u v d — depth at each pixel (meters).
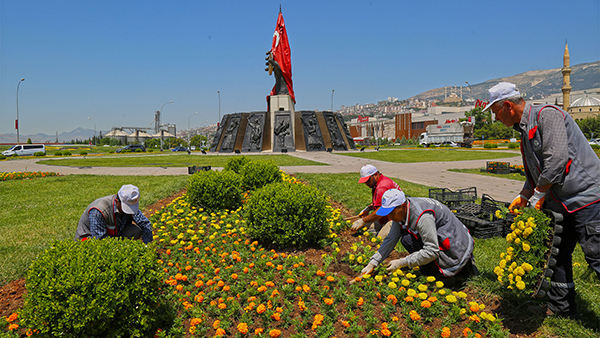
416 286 3.88
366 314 3.42
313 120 42.22
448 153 35.00
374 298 3.79
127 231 4.60
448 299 3.44
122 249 3.19
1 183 15.06
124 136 133.25
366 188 11.57
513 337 3.18
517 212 3.31
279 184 6.10
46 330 2.83
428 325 3.34
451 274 3.94
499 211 4.07
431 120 121.75
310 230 5.44
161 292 3.85
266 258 4.75
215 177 8.14
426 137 68.25
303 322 3.29
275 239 5.54
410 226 3.95
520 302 3.62
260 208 5.61
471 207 6.59
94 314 2.83
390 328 3.17
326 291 3.74
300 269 4.45
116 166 25.42
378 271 4.24
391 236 4.24
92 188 13.38
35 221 8.01
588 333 3.10
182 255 5.08
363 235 6.01
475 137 97.81
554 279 3.36
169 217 7.18
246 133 42.47
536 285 3.17
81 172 20.80
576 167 3.04
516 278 3.19
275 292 3.70
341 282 4.01
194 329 3.15
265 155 35.59
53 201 10.60
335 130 43.38
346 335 3.20
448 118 118.94
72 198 11.08
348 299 3.61
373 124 156.12
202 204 8.16
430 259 3.86
